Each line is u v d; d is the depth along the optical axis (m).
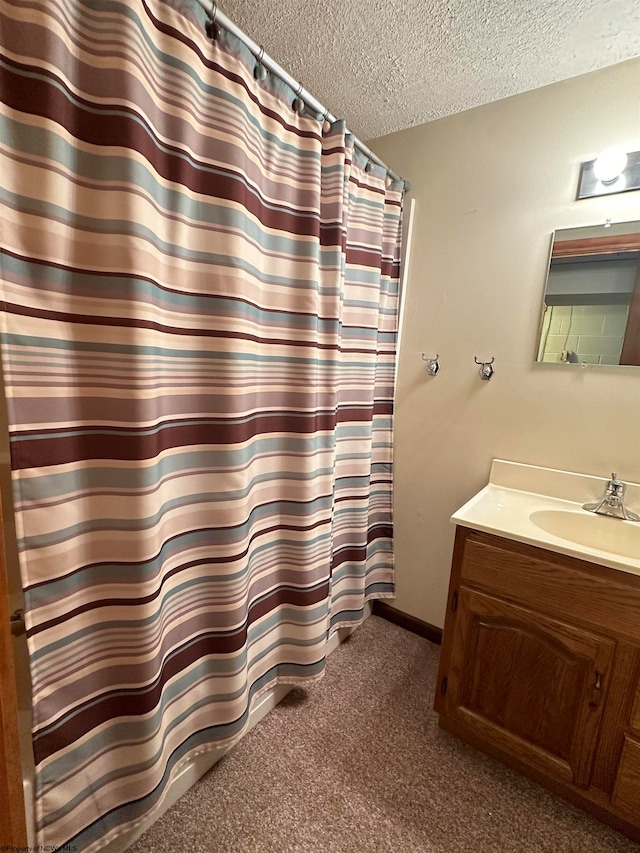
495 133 1.47
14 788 0.61
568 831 1.09
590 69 1.27
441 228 1.63
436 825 1.10
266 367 1.18
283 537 1.33
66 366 0.73
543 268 1.42
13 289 0.64
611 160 1.24
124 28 0.68
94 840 0.87
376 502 1.86
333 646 1.75
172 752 1.04
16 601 0.79
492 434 1.59
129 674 0.87
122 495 0.81
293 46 1.22
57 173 0.66
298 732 1.36
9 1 0.60
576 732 1.08
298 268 1.19
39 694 0.75
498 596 1.17
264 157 1.05
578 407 1.40
